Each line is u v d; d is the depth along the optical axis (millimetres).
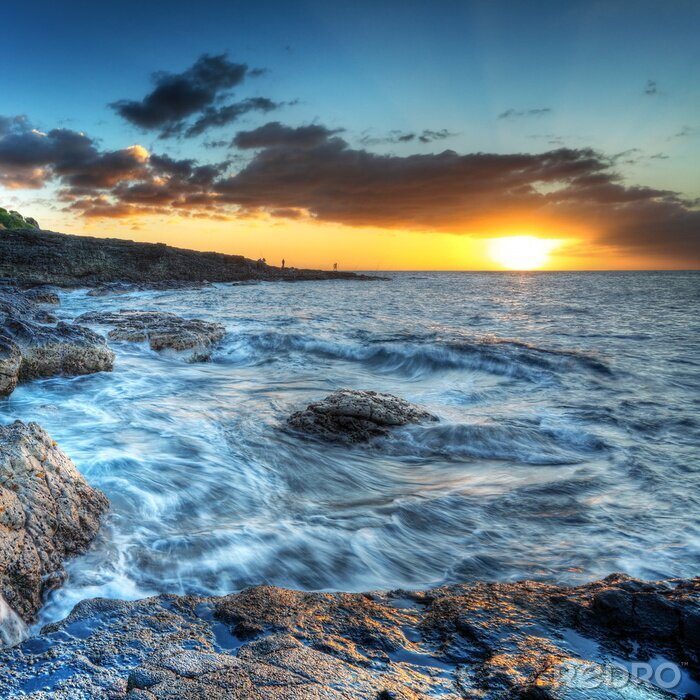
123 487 6188
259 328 24188
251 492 6645
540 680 2447
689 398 12109
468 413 10867
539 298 52562
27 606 3834
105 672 2711
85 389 11633
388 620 3422
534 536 5512
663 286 82000
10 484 4332
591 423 10008
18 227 88438
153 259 68312
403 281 117500
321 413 9414
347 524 5680
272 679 2459
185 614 3457
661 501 6445
